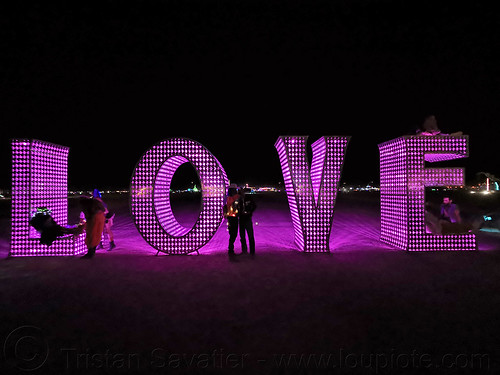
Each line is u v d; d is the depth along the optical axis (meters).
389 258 7.96
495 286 5.63
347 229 13.66
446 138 9.05
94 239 8.09
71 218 17.59
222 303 4.82
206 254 8.57
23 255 8.38
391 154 9.94
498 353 3.40
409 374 3.04
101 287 5.62
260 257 8.13
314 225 8.88
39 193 8.73
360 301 4.89
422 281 5.95
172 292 5.34
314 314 4.39
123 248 9.55
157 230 8.48
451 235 8.91
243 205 8.41
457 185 9.02
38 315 4.39
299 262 7.54
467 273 6.51
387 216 10.20
